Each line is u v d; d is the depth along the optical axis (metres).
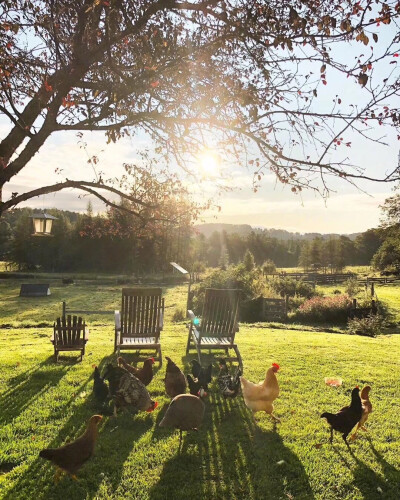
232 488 4.29
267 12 3.54
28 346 11.65
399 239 43.81
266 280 29.36
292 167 3.82
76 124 3.85
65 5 3.43
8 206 3.62
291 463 4.78
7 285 47.09
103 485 4.27
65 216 64.69
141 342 9.05
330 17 3.16
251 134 3.87
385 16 3.00
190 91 4.23
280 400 6.77
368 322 17.72
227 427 5.74
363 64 3.24
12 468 4.63
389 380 8.02
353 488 4.32
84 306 31.59
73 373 8.05
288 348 10.95
